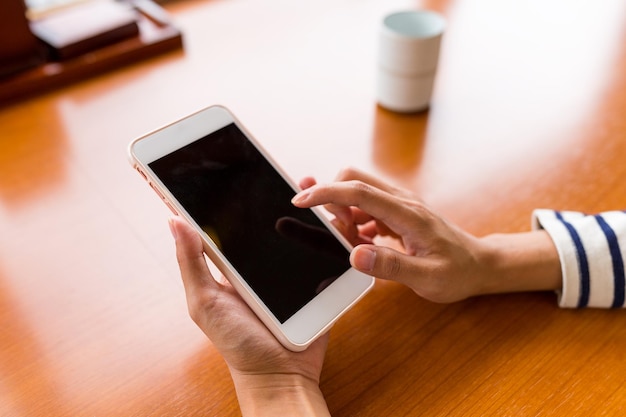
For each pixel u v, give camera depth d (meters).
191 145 0.54
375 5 1.14
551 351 0.56
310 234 0.57
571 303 0.59
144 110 0.86
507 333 0.57
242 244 0.53
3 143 0.79
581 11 1.13
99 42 0.93
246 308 0.50
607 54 1.01
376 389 0.53
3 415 0.50
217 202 0.54
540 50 1.02
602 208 0.71
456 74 0.95
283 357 0.49
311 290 0.54
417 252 0.56
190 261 0.48
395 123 0.85
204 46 1.00
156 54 0.98
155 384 0.53
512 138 0.82
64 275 0.62
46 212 0.69
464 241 0.58
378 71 0.85
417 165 0.77
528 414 0.50
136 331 0.57
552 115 0.87
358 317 0.59
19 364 0.54
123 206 0.70
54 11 1.03
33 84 0.87
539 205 0.71
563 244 0.60
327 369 0.54
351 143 0.81
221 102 0.87
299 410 0.47
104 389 0.52
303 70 0.95
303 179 0.64
